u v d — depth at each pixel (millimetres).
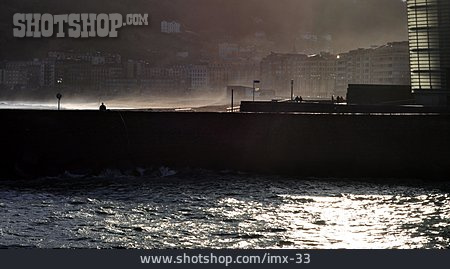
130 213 134625
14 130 192250
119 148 196750
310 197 156875
